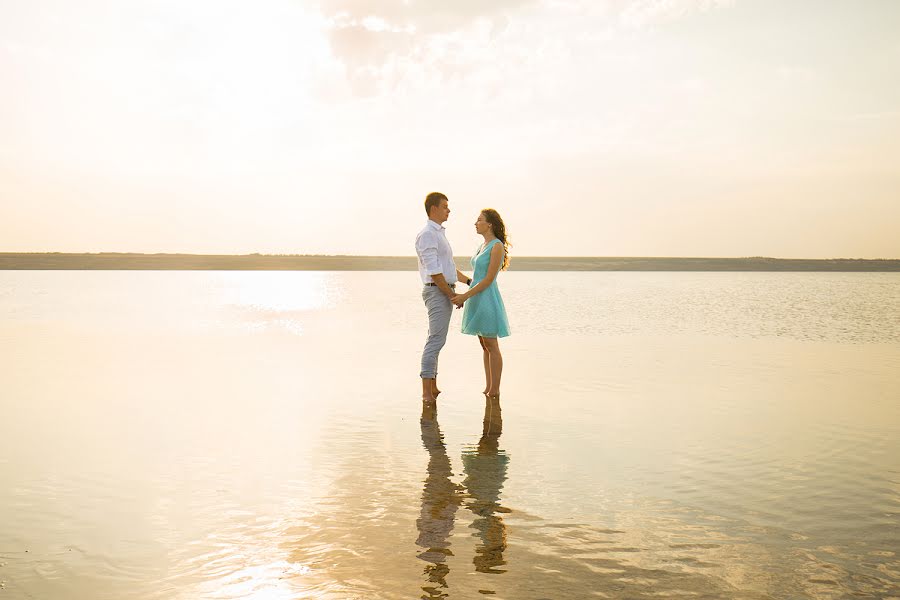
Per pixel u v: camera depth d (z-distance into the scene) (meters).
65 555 2.71
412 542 2.84
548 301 23.64
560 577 2.49
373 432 4.89
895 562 2.65
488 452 4.34
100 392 6.42
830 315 16.84
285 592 2.37
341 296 27.69
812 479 3.78
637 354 9.30
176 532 2.96
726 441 4.62
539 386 6.83
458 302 6.09
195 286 38.16
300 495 3.47
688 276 82.06
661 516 3.17
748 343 10.55
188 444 4.52
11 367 7.95
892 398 6.16
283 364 8.34
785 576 2.51
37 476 3.80
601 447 4.47
